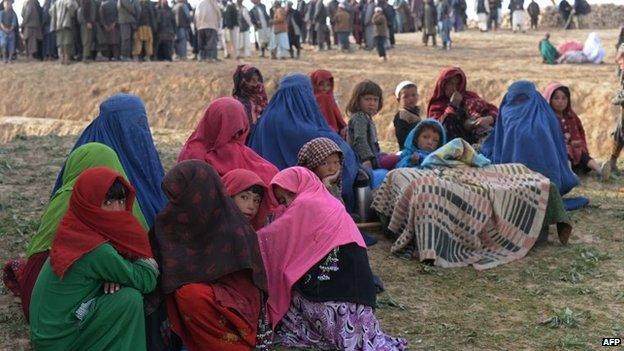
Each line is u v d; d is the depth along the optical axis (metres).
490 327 5.73
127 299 4.50
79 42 22.28
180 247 4.74
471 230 7.04
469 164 7.43
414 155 7.89
